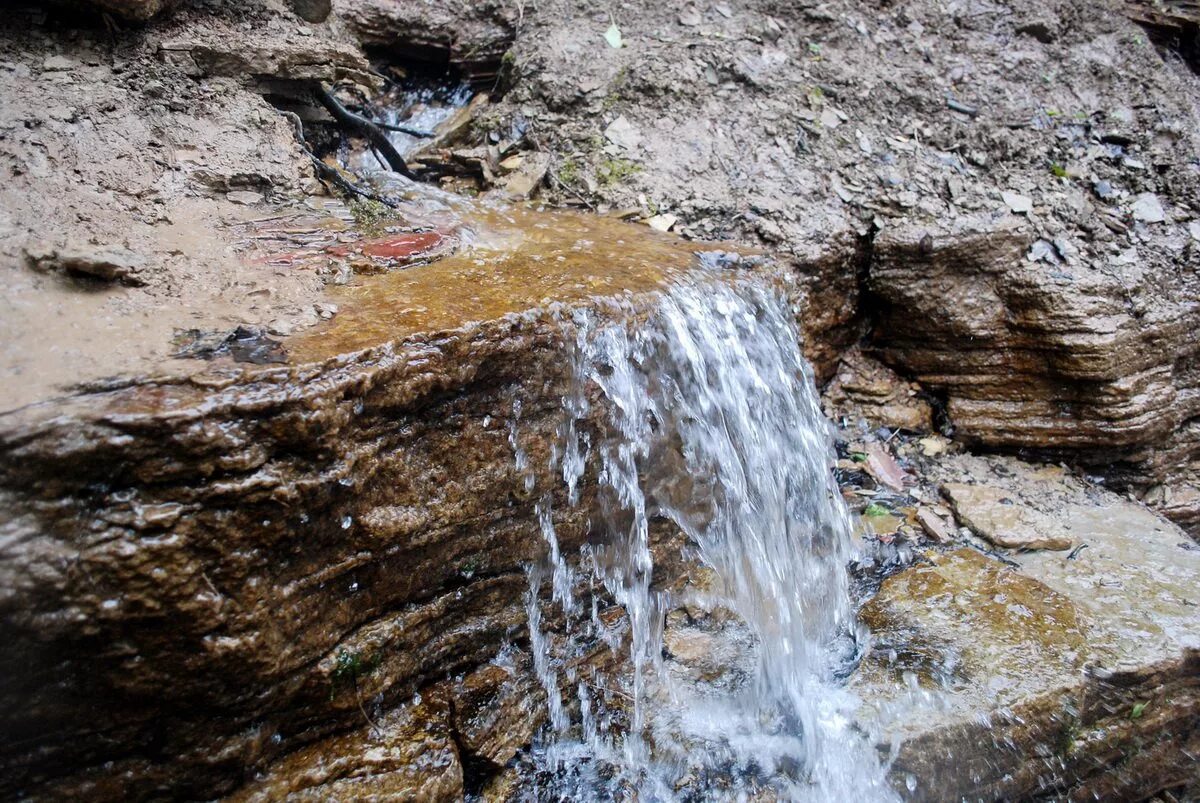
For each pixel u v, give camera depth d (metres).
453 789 2.43
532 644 2.84
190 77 3.55
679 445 3.11
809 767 2.79
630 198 4.21
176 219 3.03
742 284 3.41
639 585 3.11
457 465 2.55
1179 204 4.78
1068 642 3.15
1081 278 4.17
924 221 4.33
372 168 4.20
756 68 4.82
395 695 2.53
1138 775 3.23
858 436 4.31
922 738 2.79
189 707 2.12
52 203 2.81
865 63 5.06
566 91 4.58
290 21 3.99
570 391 2.76
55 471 1.92
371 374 2.27
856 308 4.48
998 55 5.31
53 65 3.28
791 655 3.12
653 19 5.03
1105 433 4.14
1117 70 5.43
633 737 2.83
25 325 2.31
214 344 2.32
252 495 2.08
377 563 2.40
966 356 4.32
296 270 2.88
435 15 5.03
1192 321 4.34
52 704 2.00
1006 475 4.21
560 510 2.83
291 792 2.27
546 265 3.19
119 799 2.13
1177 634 3.21
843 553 3.58
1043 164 4.81
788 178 4.42
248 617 2.11
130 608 1.97
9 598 1.87
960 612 3.29
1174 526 3.91
